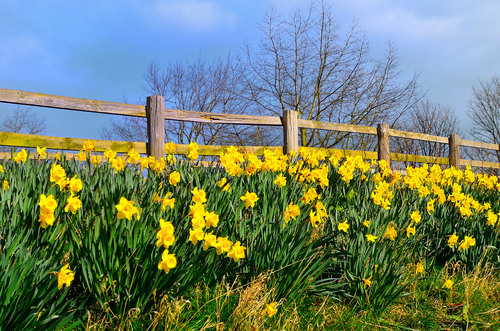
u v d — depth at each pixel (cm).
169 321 220
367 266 310
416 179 434
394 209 378
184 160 418
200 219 222
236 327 238
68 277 189
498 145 1335
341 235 346
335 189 457
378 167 536
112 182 290
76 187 234
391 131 1033
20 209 248
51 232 241
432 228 430
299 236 294
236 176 362
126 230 227
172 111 709
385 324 293
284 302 276
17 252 203
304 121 872
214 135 1357
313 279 290
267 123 821
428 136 1133
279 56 1620
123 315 216
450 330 302
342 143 1498
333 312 290
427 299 336
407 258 360
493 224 421
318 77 1617
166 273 215
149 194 276
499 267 400
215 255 261
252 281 261
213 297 256
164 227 208
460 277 381
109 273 220
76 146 633
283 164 392
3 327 178
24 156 365
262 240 288
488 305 341
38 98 586
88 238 221
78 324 202
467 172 598
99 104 641
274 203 319
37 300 190
